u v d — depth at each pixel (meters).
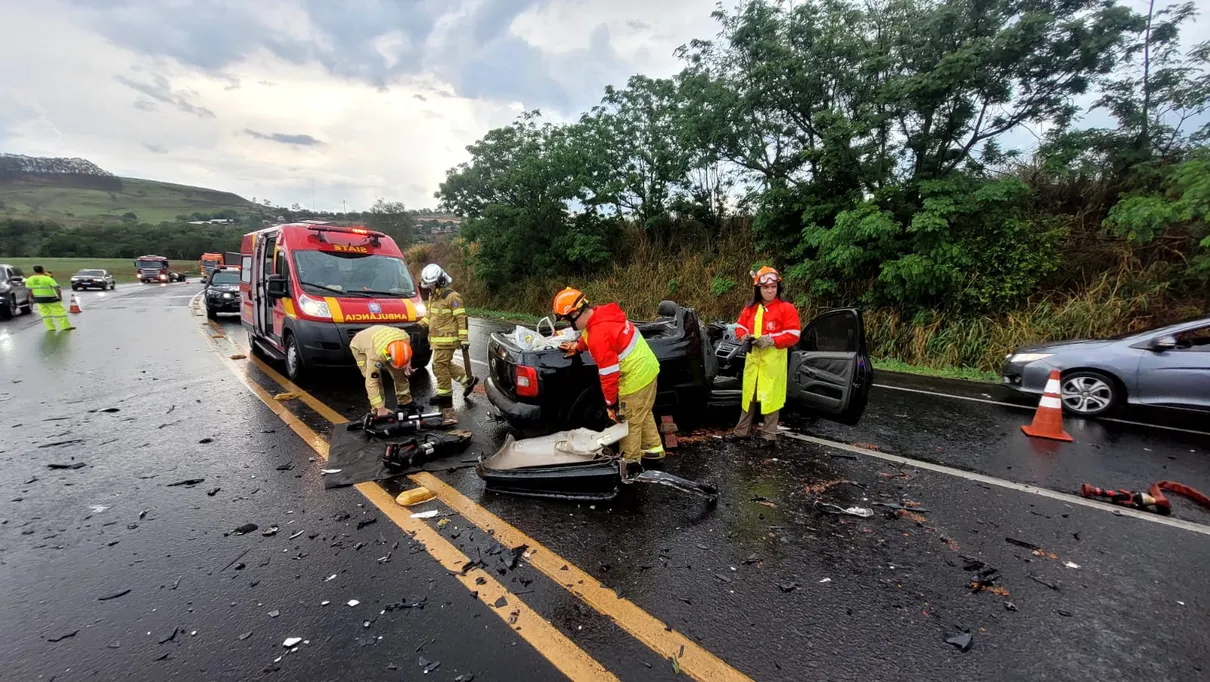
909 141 9.89
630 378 4.16
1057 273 9.06
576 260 16.77
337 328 7.04
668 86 14.40
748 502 3.81
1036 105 9.09
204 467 4.37
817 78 10.33
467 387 6.51
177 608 2.59
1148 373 5.64
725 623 2.51
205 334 12.09
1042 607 2.63
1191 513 3.65
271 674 2.17
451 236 27.70
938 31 9.08
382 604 2.62
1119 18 8.12
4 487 3.96
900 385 7.73
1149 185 9.00
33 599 2.65
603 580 2.84
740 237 14.17
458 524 3.44
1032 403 6.64
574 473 3.82
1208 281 7.96
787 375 5.49
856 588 2.79
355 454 4.61
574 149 15.66
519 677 2.16
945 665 2.24
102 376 7.71
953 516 3.60
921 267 8.98
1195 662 2.26
